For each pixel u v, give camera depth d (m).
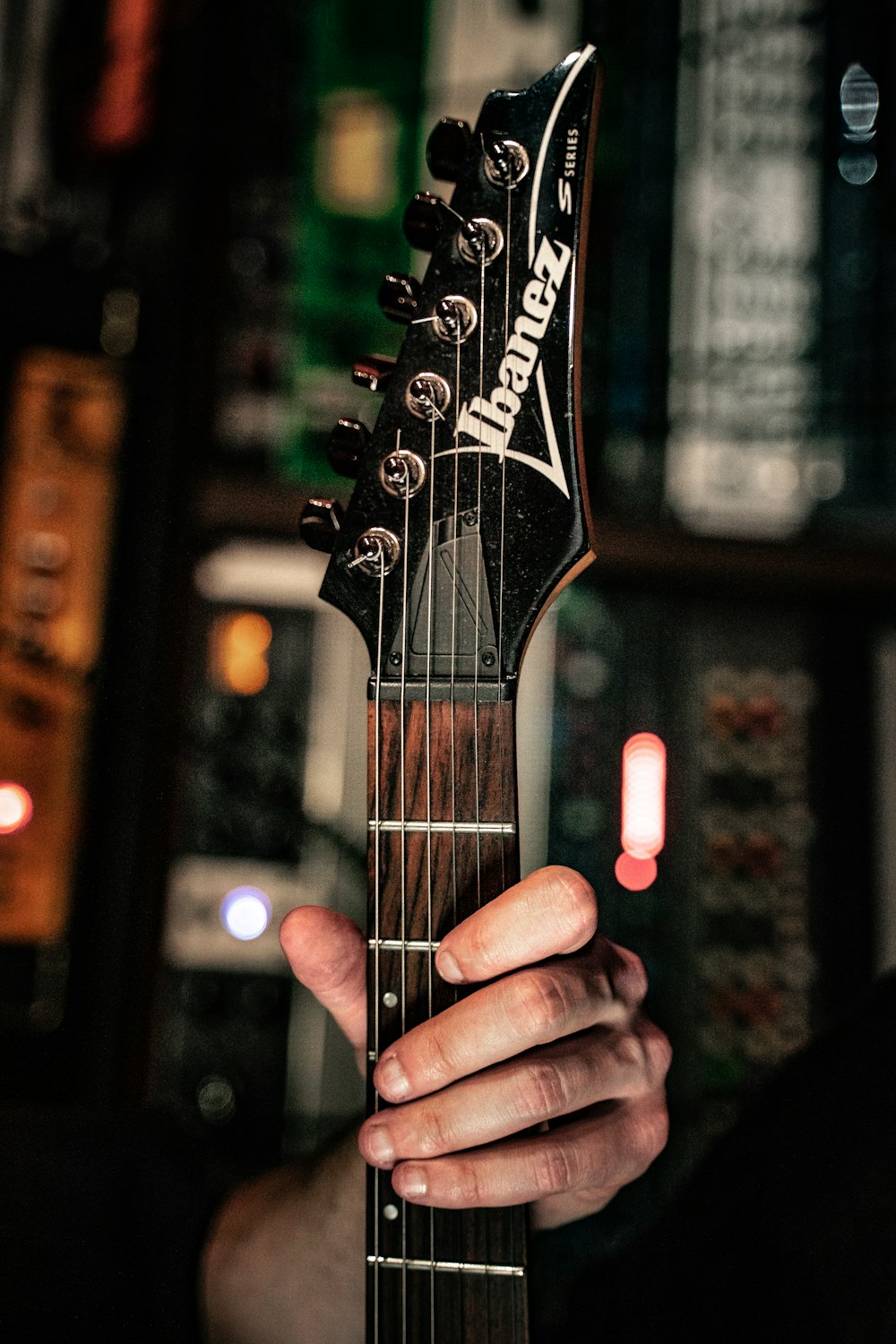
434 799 0.55
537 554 0.55
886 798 1.19
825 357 1.20
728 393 1.21
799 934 1.17
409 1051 0.51
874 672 1.21
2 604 1.08
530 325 0.55
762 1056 1.15
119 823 1.09
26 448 1.09
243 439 1.16
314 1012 1.12
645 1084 0.54
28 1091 1.04
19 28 1.13
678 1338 0.68
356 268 1.20
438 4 1.21
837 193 1.22
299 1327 0.64
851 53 1.22
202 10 1.16
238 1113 1.10
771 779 1.19
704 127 1.22
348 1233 0.64
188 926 1.12
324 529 0.56
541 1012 0.51
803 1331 0.67
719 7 1.22
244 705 1.16
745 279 1.21
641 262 1.22
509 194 0.56
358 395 1.18
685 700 1.20
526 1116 0.51
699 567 1.19
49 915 1.07
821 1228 0.68
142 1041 1.08
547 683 1.18
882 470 1.19
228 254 1.17
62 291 1.12
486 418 0.55
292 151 1.19
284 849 1.14
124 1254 0.69
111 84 1.13
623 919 1.16
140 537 1.11
